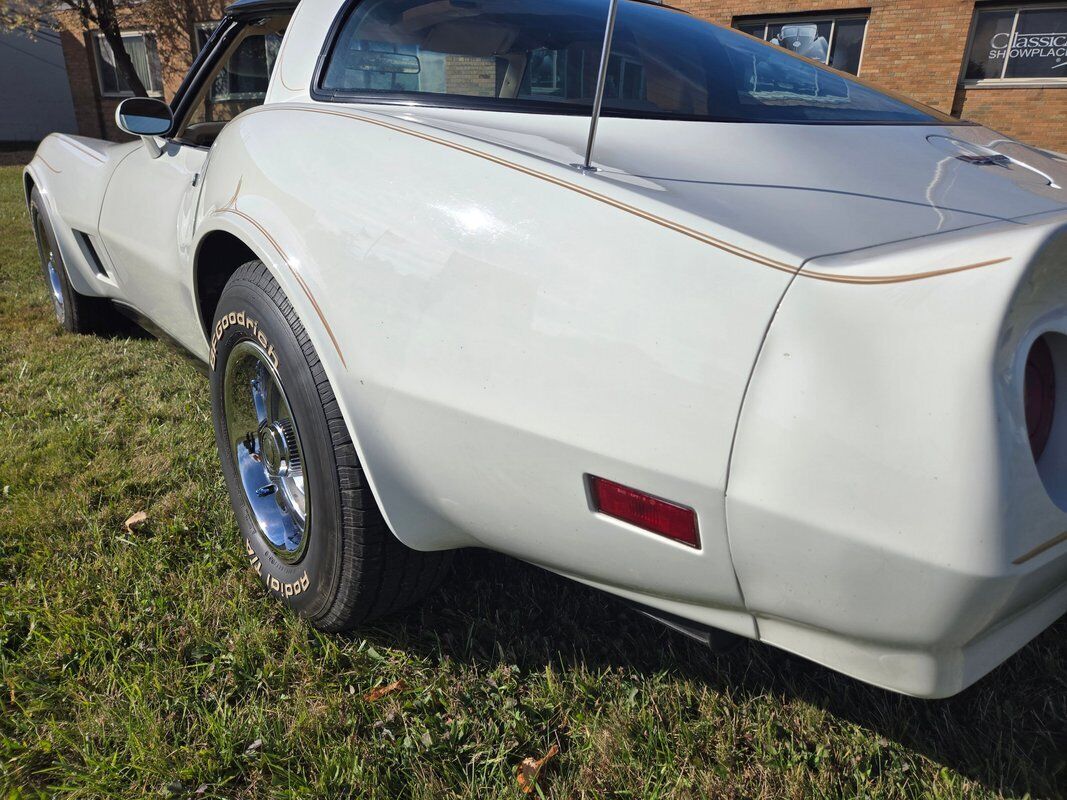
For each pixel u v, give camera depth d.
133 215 2.79
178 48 17.12
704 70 2.00
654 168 1.44
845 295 1.07
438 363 1.44
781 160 1.52
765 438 1.11
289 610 1.98
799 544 1.11
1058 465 1.07
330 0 2.15
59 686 1.72
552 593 2.06
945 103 11.45
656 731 1.61
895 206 1.34
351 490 1.65
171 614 1.96
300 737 1.60
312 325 1.62
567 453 1.30
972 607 1.02
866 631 1.12
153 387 3.36
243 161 1.95
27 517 2.30
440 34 1.90
